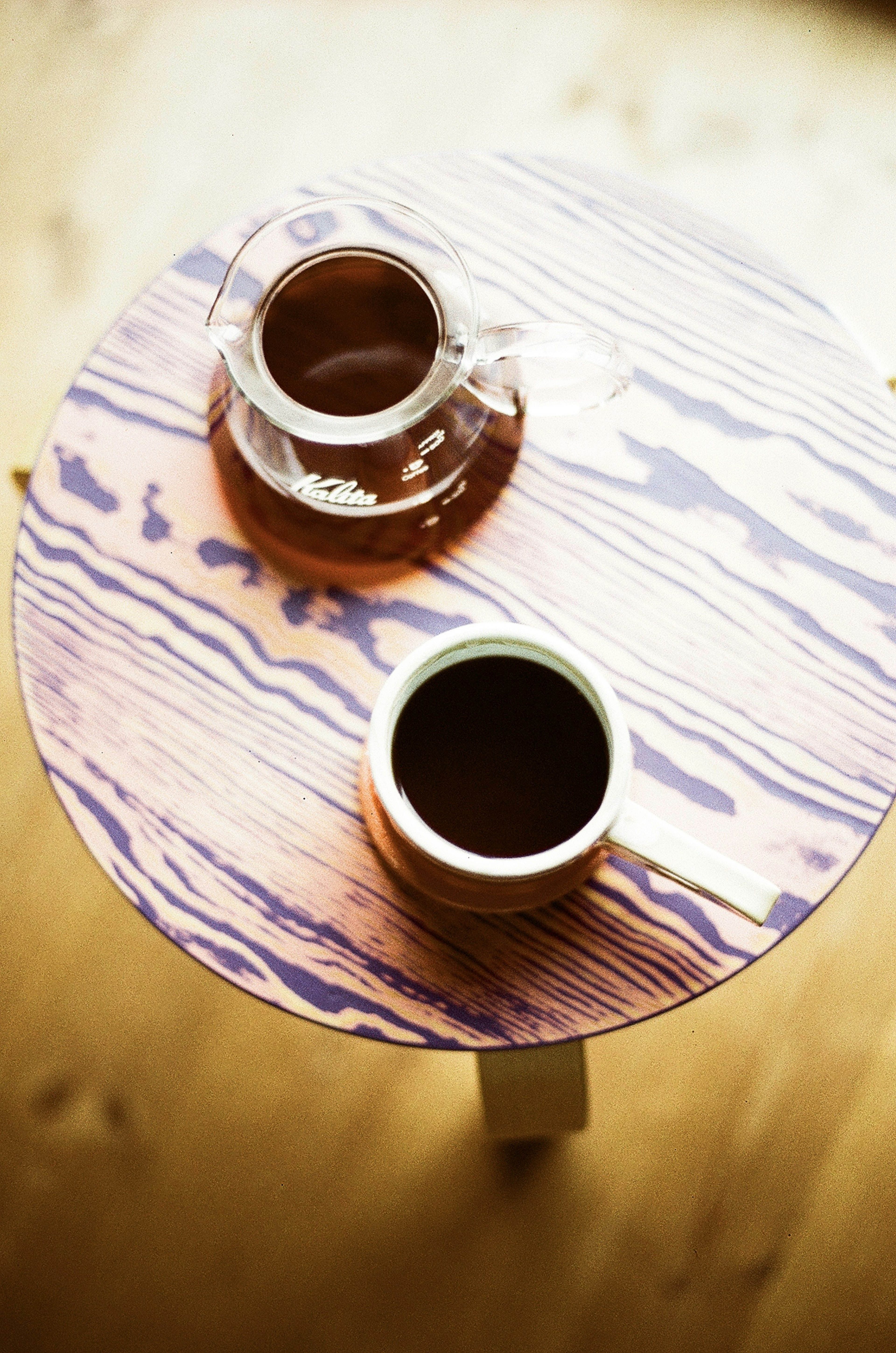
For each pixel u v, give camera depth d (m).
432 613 0.70
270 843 0.68
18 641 0.70
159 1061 1.01
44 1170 1.00
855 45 1.16
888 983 1.01
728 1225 0.99
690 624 0.70
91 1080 1.01
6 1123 1.01
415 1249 0.99
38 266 1.14
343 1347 0.97
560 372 0.69
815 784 0.69
